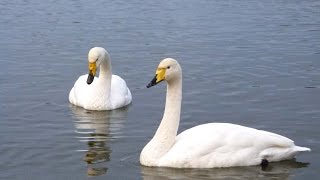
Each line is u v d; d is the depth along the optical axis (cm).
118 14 3128
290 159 1423
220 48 2514
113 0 3466
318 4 3372
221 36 2703
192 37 2683
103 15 3108
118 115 1811
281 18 3052
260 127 1659
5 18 3056
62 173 1369
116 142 1565
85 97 1892
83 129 1675
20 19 3034
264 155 1384
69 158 1456
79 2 3416
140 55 2420
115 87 1948
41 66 2283
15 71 2217
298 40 2639
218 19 3019
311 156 1446
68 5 3347
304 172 1362
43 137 1603
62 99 1955
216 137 1379
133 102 1916
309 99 1886
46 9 3256
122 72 2214
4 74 2181
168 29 2822
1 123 1709
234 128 1404
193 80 2100
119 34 2744
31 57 2395
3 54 2430
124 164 1412
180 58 2372
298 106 1823
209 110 1798
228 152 1373
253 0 3484
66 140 1581
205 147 1369
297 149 1401
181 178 1327
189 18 3036
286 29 2836
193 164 1368
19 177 1347
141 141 1571
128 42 2612
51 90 2031
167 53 2441
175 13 3145
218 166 1370
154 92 2000
